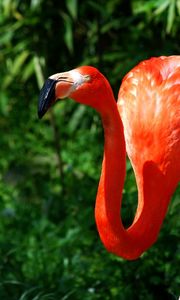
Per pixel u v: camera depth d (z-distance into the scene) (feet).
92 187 31.27
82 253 29.94
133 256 22.66
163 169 23.06
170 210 28.04
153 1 34.99
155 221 22.98
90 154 42.42
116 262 27.71
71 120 43.75
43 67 42.60
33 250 31.96
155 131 23.24
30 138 45.27
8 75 45.62
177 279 26.76
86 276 28.81
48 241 31.89
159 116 23.27
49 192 36.14
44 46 42.70
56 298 27.40
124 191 29.09
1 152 44.96
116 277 27.91
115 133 20.75
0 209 37.29
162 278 27.32
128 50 39.32
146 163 23.13
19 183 40.68
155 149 23.22
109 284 27.96
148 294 27.25
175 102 23.18
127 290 27.32
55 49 44.70
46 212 35.29
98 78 20.04
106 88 20.24
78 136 44.21
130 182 29.17
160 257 27.35
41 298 26.84
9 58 44.93
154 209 22.94
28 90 47.16
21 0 42.11
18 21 41.86
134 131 23.81
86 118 44.09
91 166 41.29
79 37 44.91
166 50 37.88
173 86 23.35
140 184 23.40
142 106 23.73
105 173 21.08
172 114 23.09
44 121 46.16
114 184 21.07
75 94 19.86
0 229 34.78
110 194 21.16
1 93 46.50
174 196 28.50
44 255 30.91
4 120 46.91
